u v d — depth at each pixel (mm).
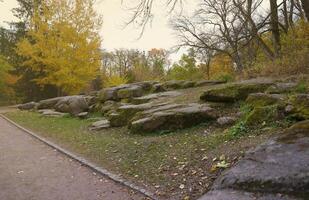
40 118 18672
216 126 9195
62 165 8117
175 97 13656
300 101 7387
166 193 5648
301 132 5973
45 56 26516
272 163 5137
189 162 6688
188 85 17531
